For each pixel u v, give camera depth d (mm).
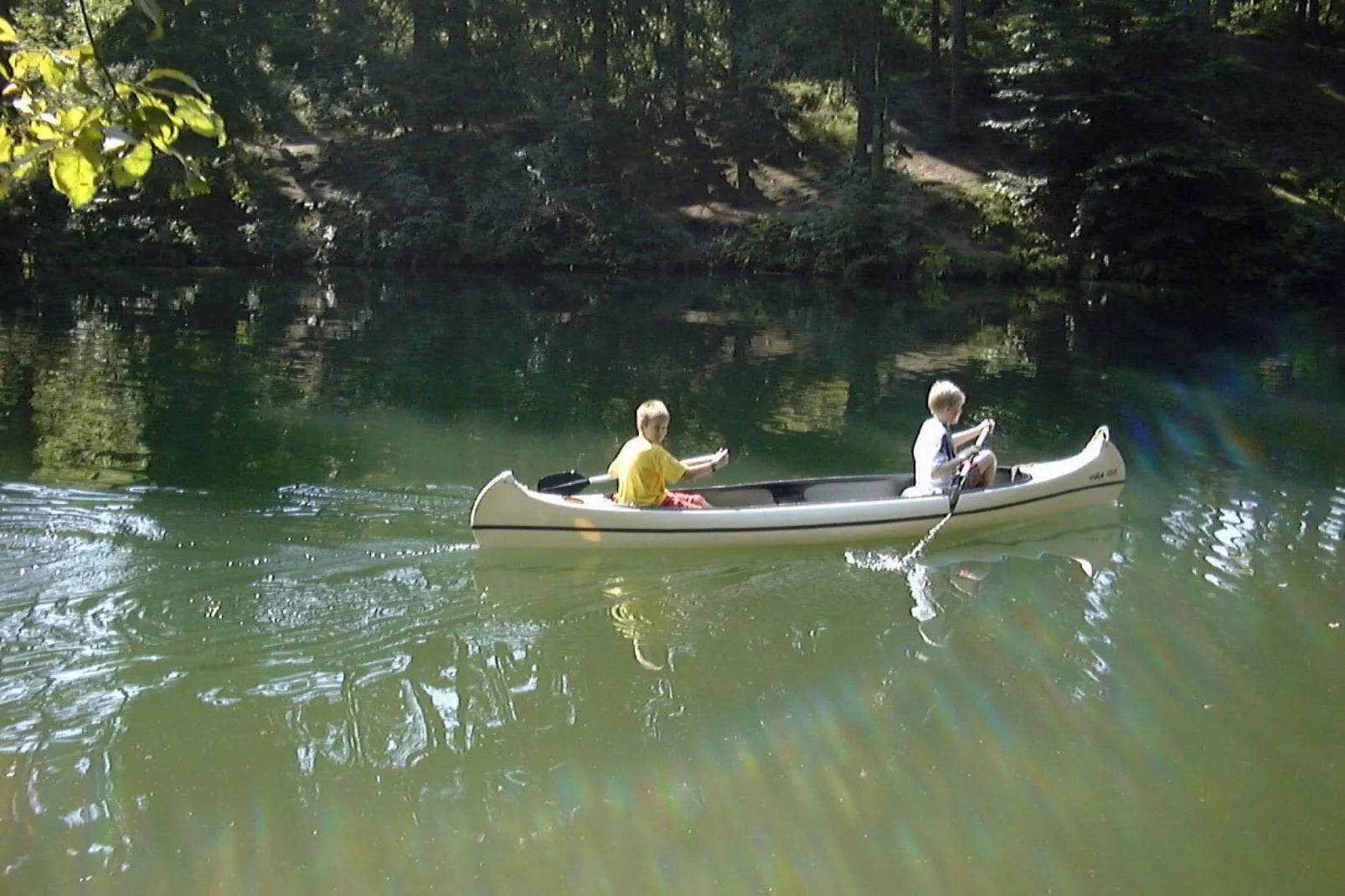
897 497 7270
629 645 5312
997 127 25109
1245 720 4715
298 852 3729
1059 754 4441
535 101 26453
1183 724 4672
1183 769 4348
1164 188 23312
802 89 29109
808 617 5707
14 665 4820
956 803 4098
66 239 22062
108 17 20594
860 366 12945
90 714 4492
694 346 14203
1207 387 12047
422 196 24344
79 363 11672
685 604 5820
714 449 8992
